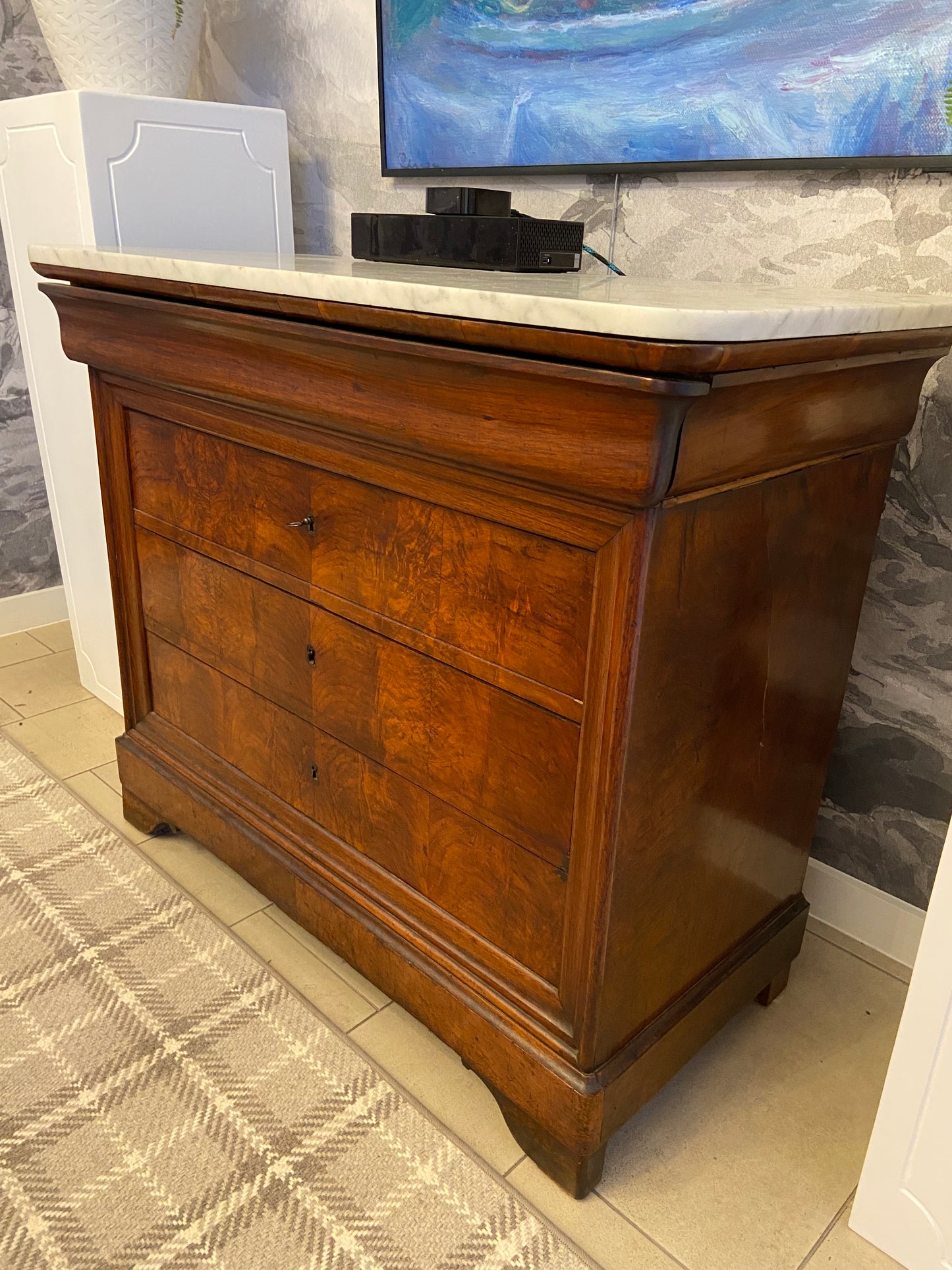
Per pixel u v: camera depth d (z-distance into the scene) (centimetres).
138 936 149
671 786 100
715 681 101
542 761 101
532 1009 111
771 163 128
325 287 95
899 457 131
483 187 167
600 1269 103
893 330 92
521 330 80
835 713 129
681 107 135
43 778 190
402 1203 109
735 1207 111
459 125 163
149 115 163
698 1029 122
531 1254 104
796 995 144
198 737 158
